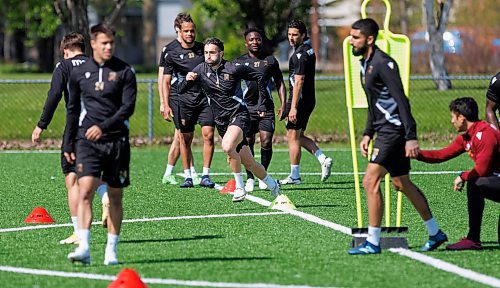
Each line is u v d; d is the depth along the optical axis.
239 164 31.81
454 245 23.61
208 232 26.70
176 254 23.22
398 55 23.61
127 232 26.80
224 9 91.81
